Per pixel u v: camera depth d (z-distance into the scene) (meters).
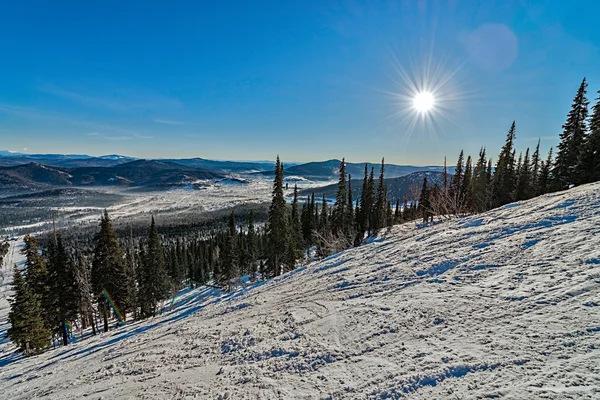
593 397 3.05
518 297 5.91
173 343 8.98
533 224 10.43
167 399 5.41
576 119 27.28
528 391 3.38
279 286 14.67
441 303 6.63
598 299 4.95
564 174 27.66
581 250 7.12
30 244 27.95
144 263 32.59
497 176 35.47
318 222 47.28
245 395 4.94
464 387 3.76
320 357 5.64
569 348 3.97
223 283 38.34
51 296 25.53
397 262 11.59
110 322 33.50
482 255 9.14
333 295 9.72
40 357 16.06
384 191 40.41
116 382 6.76
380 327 6.25
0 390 9.83
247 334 7.92
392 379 4.36
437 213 29.19
